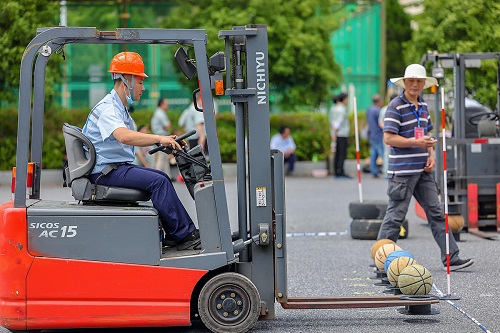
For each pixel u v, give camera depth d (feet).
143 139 63.98
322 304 66.59
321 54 215.92
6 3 140.15
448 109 129.18
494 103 132.16
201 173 65.92
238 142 65.98
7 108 193.06
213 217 63.52
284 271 65.00
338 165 202.59
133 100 66.95
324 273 89.10
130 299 62.64
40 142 67.62
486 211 118.83
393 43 265.54
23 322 62.13
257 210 65.16
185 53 64.13
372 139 202.28
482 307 72.54
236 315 63.67
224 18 202.90
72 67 206.69
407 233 111.86
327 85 219.00
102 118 64.54
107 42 64.34
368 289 80.43
